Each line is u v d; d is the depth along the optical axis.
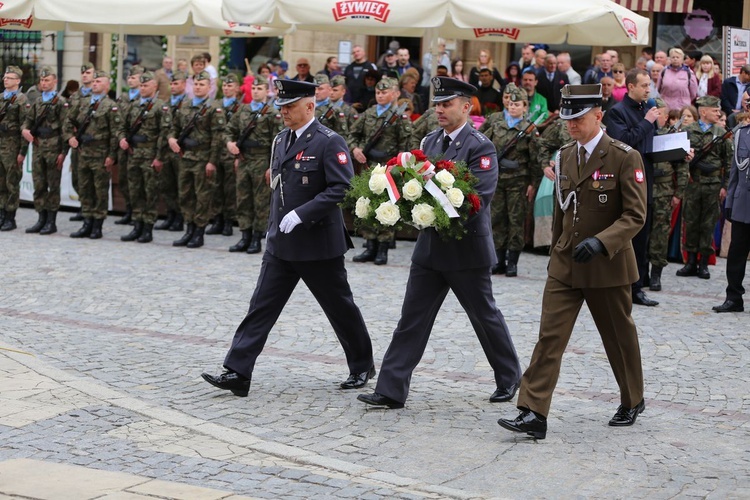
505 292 24.86
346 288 15.91
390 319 21.44
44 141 32.50
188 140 30.67
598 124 14.05
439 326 20.83
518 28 28.34
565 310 13.94
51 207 32.84
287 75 39.94
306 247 15.46
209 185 30.88
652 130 22.84
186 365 17.41
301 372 17.19
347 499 11.47
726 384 17.11
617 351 14.48
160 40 48.31
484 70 35.38
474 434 14.10
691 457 13.32
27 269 26.23
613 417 14.73
